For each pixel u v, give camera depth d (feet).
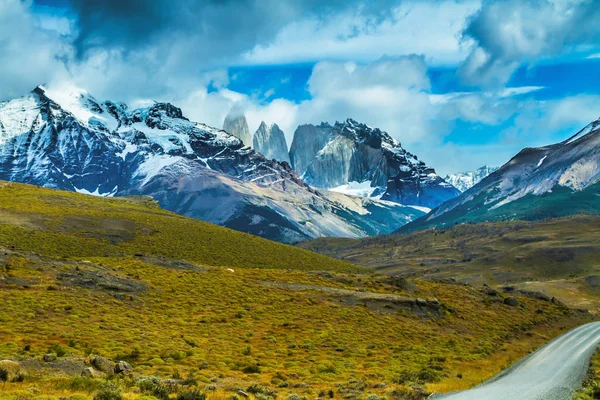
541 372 185.47
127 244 596.70
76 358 144.05
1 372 117.19
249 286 328.08
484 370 199.31
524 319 362.94
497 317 347.77
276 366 181.57
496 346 273.33
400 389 143.54
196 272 355.15
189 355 185.37
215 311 267.18
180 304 270.67
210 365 172.96
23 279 256.52
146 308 254.88
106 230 629.51
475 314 341.62
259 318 263.49
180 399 110.11
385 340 249.34
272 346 216.33
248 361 185.06
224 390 135.23
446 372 187.01
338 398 134.62
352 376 169.78
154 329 219.00
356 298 321.32
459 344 259.60
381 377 170.19
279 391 142.31
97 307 237.25
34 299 228.84
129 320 225.76
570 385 153.58
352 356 211.41
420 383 160.45
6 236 536.83
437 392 143.43
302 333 243.40
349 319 279.49
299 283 361.10
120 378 131.64
